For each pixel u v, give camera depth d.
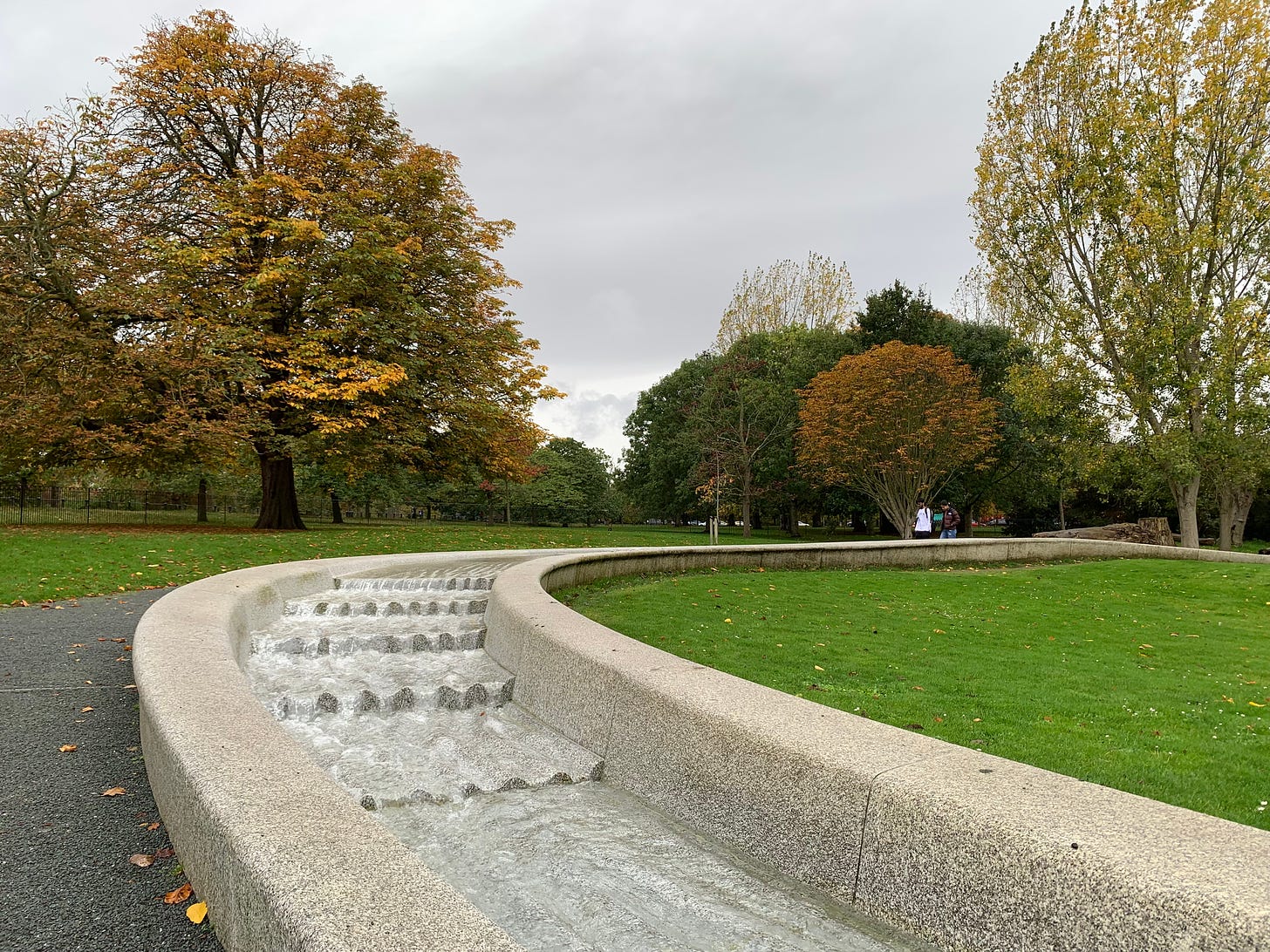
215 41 19.39
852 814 2.80
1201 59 20.73
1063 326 23.02
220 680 4.00
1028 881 2.23
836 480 31.58
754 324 45.06
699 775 3.58
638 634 8.28
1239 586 14.25
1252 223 20.89
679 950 2.62
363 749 4.70
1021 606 11.84
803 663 7.19
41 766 4.07
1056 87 22.73
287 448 19.28
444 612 8.53
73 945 2.46
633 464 52.38
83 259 18.11
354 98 20.52
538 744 4.76
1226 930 1.79
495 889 3.06
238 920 2.25
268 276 17.23
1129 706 5.96
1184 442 20.59
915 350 26.73
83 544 13.70
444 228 21.55
